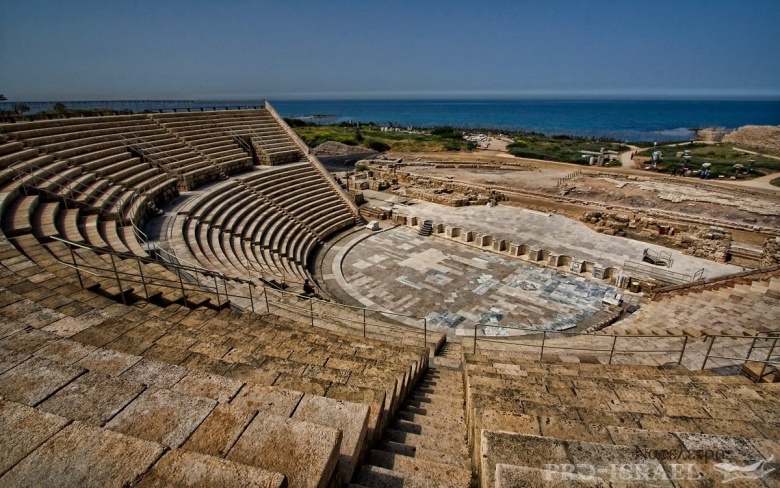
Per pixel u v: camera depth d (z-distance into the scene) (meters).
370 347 10.91
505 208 38.50
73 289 9.27
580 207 40.06
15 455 3.42
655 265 25.75
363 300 22.41
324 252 29.08
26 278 9.51
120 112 34.56
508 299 22.42
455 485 4.76
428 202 40.81
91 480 3.21
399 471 5.02
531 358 13.30
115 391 4.48
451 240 31.03
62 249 13.49
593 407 7.04
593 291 23.19
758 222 34.69
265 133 41.88
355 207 35.34
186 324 9.73
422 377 11.09
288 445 3.75
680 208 38.56
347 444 4.43
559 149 82.25
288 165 39.34
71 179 20.33
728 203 38.25
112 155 25.98
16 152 20.41
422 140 90.38
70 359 5.44
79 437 3.58
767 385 8.24
